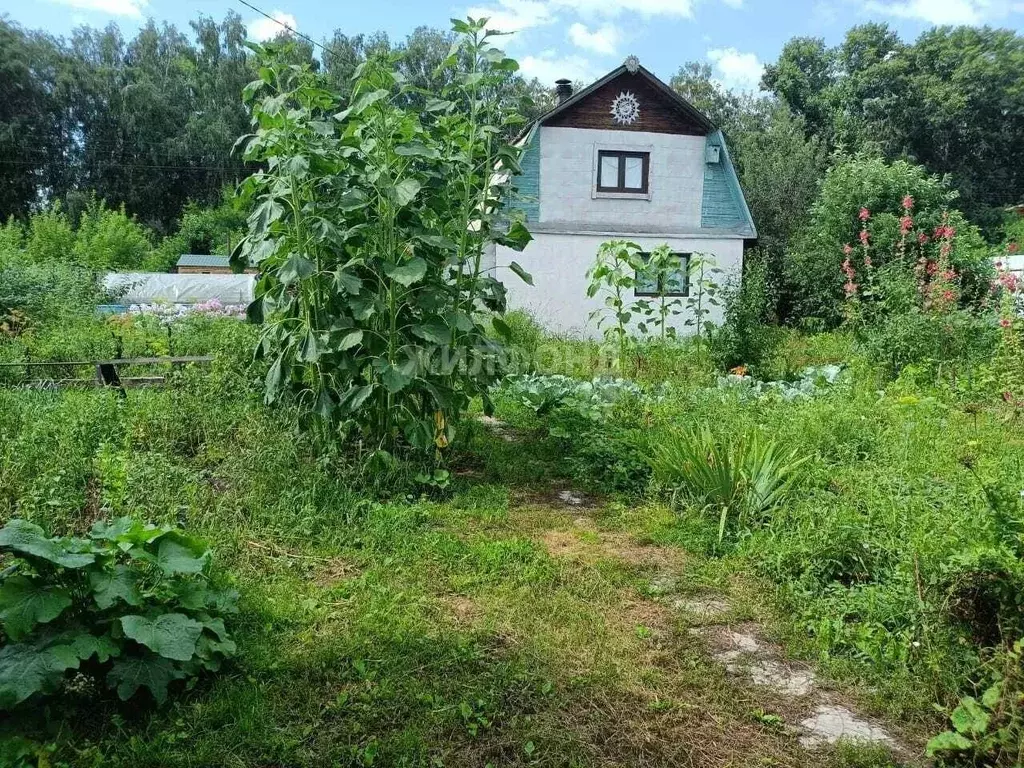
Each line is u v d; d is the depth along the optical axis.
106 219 32.00
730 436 5.59
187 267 32.62
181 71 53.44
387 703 2.88
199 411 5.89
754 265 14.06
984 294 13.31
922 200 16.44
